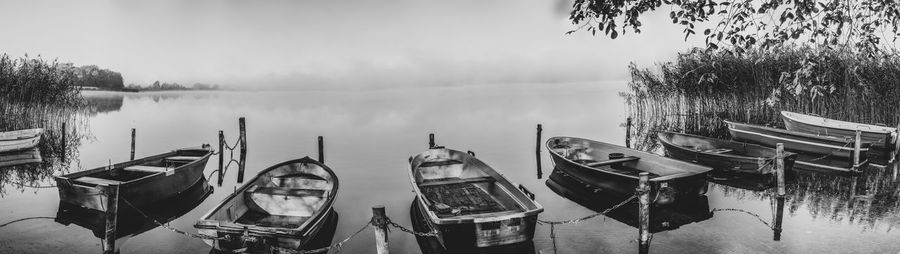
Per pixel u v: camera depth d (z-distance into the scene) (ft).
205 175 58.65
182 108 198.08
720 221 33.94
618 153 49.67
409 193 45.34
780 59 69.62
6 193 46.55
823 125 61.67
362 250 30.01
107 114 158.71
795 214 35.40
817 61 19.79
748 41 20.01
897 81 62.39
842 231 31.24
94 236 32.96
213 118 144.56
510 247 29.71
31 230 34.17
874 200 38.70
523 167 60.08
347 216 37.91
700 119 90.79
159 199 41.27
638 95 104.22
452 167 45.47
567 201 41.88
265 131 106.01
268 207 34.76
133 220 37.11
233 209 32.50
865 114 65.46
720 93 86.53
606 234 31.81
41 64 85.71
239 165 64.49
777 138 62.03
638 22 20.49
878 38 20.12
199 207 42.88
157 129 110.63
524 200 31.65
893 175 48.29
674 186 35.45
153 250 30.30
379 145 80.84
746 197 40.83
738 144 51.08
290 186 41.06
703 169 38.32
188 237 32.86
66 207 40.27
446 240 27.37
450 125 112.78
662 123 98.17
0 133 66.64
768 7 19.33
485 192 37.06
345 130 105.81
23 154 69.62
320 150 62.23
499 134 94.12
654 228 32.73
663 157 43.37
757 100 77.66
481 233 27.53
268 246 25.90
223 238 26.20
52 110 88.02
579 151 55.11
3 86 80.38
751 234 31.19
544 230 32.89
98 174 41.55
